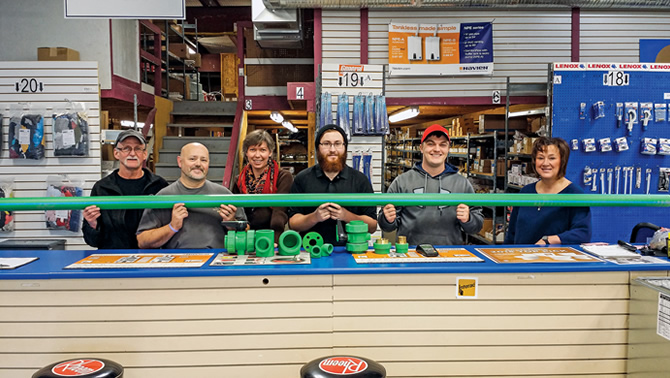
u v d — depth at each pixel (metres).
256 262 2.21
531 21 6.41
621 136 5.20
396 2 5.81
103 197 2.25
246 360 2.15
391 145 13.61
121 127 8.10
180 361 2.14
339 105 5.46
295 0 5.86
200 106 8.81
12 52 6.14
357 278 2.14
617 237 5.18
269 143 3.47
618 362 2.23
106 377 1.71
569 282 2.19
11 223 5.14
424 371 2.19
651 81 5.17
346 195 2.28
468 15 6.41
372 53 6.41
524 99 6.42
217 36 12.72
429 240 3.05
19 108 5.11
